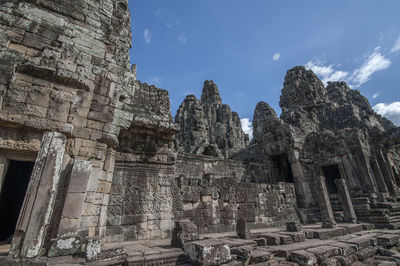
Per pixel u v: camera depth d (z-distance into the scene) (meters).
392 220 13.48
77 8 8.69
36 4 7.91
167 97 11.12
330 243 8.61
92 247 4.99
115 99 8.40
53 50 7.40
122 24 10.69
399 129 18.38
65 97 7.12
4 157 6.28
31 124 6.36
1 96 6.16
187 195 10.27
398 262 7.69
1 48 6.62
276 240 8.23
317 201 17.52
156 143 10.01
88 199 6.93
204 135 37.91
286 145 19.11
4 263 4.36
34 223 4.79
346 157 17.53
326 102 32.69
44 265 4.40
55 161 5.32
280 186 15.73
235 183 12.85
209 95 58.84
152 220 8.89
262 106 45.12
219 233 10.43
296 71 37.69
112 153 8.20
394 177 19.70
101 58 8.63
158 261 5.35
